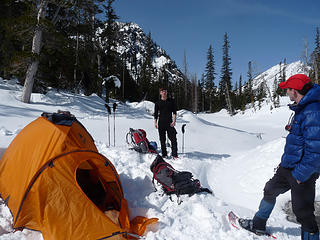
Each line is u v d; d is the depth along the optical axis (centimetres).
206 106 6278
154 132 1008
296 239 269
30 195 257
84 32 2005
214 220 283
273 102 3959
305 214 228
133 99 4769
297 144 221
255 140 1180
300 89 221
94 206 254
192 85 5572
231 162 659
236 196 443
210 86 6059
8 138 600
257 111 4031
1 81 1689
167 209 318
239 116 4128
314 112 207
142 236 256
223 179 529
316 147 204
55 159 270
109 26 2730
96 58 2798
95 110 1641
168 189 361
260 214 264
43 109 1308
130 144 660
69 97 1731
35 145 296
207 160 652
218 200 352
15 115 998
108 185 342
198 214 305
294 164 225
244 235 265
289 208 365
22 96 1355
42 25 1253
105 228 244
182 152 714
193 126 1237
